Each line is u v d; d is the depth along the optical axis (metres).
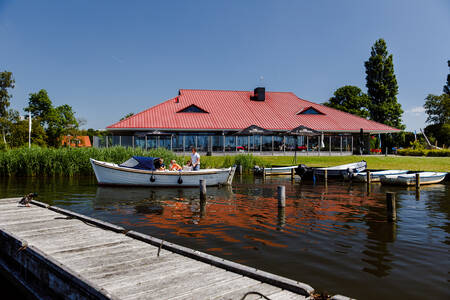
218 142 37.78
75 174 24.02
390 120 62.50
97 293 4.07
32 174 23.45
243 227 9.12
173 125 36.53
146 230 8.77
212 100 45.31
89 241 6.57
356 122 43.62
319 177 22.47
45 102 63.81
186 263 5.33
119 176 17.52
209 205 12.71
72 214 8.87
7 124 51.44
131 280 4.62
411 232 8.69
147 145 36.25
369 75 63.69
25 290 5.78
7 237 6.96
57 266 4.98
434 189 18.42
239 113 42.41
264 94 47.72
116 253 5.84
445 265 6.24
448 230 8.93
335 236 8.24
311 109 45.44
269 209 11.91
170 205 12.68
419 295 4.98
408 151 45.97
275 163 31.83
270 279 4.48
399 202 13.91
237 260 6.45
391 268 6.07
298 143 39.94
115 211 11.44
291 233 8.50
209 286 4.41
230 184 19.47
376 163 31.83
